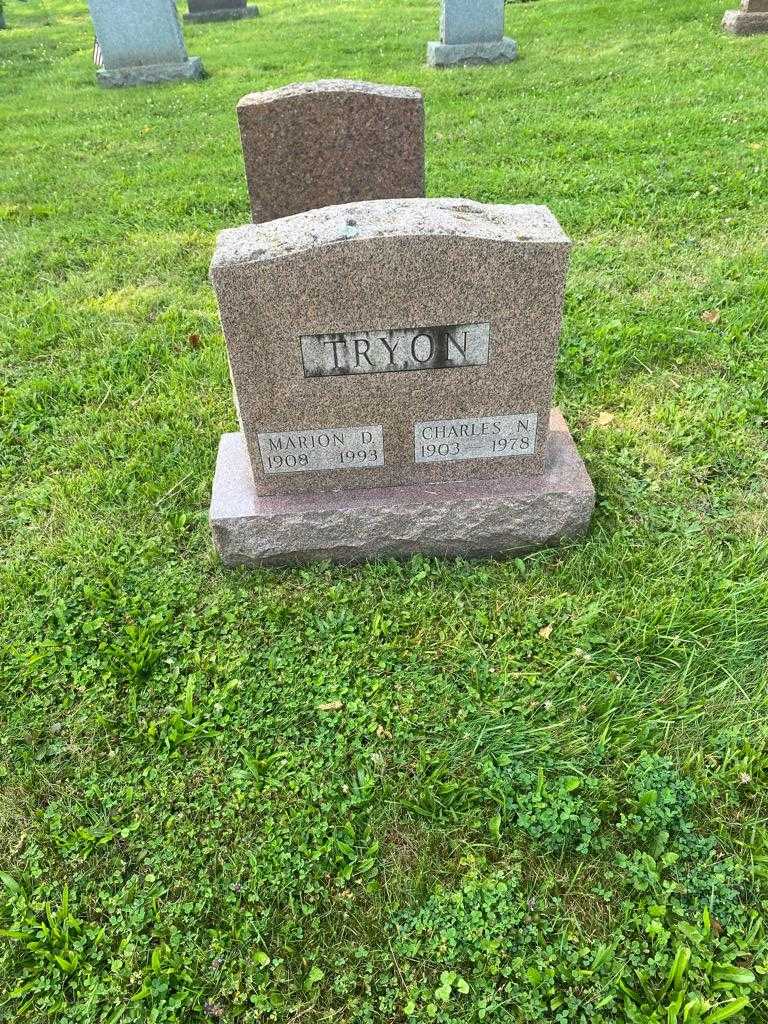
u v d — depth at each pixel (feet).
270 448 5.34
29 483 6.68
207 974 3.74
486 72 16.98
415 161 6.52
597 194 10.74
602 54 17.43
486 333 4.95
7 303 9.29
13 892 4.07
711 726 4.55
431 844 4.15
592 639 4.99
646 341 7.64
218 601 5.47
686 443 6.43
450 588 5.48
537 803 4.20
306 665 5.03
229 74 19.11
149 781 4.50
